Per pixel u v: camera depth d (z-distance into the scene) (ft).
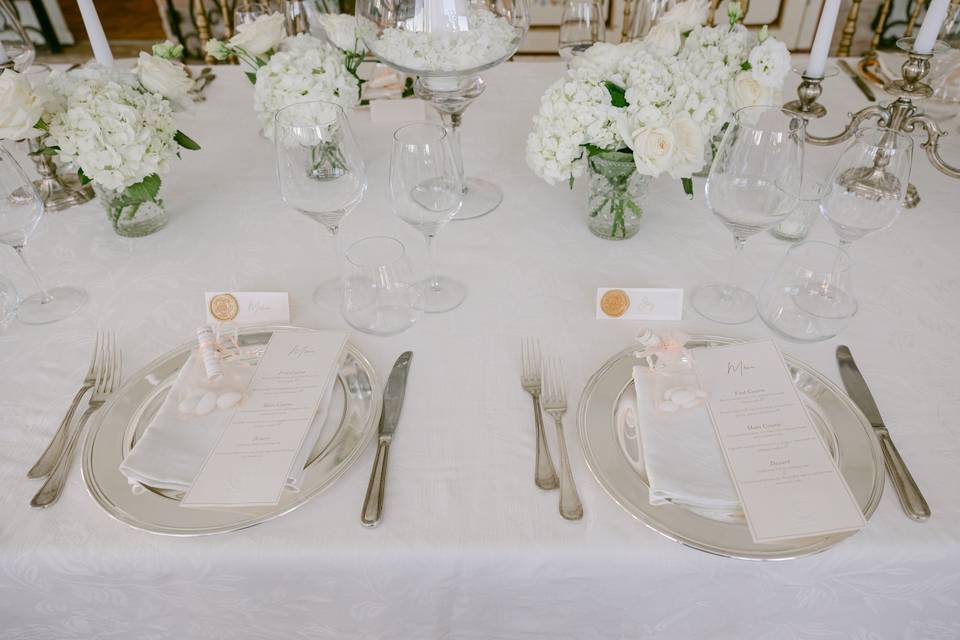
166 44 3.68
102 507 2.10
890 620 2.19
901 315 2.93
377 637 2.33
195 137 4.62
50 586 2.12
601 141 2.97
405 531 2.09
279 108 3.53
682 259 3.36
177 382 2.50
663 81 2.87
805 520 1.99
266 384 2.50
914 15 7.35
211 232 3.64
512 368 2.70
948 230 3.50
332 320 2.98
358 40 3.85
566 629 2.30
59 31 12.85
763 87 3.21
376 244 3.16
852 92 4.90
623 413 2.41
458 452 2.35
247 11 6.32
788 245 3.43
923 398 2.50
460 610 2.23
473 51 3.42
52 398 2.59
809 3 10.96
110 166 3.12
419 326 2.92
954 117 4.60
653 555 2.02
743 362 2.52
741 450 2.20
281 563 2.05
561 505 2.12
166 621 2.27
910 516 2.05
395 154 2.67
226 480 2.15
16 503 2.18
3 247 3.49
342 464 2.25
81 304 3.10
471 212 3.77
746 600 2.13
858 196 2.99
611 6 10.53
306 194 2.94
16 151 4.19
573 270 3.29
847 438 2.27
